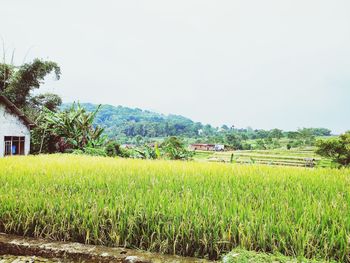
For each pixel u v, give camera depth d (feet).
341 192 17.67
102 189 18.04
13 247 13.71
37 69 108.27
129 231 13.32
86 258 12.68
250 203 13.92
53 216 14.76
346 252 10.76
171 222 13.01
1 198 16.11
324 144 133.49
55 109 116.47
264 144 395.34
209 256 12.38
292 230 11.42
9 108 80.74
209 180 20.76
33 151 87.51
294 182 20.99
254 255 10.10
